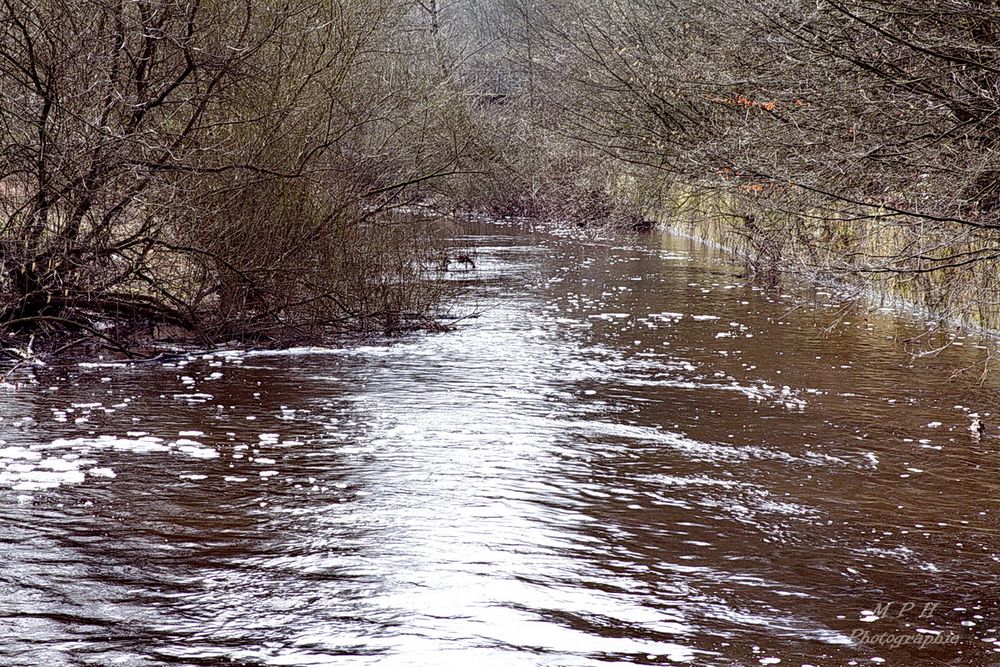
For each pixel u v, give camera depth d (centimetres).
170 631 501
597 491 750
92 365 1215
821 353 1352
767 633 521
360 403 1038
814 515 715
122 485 730
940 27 1241
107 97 1255
